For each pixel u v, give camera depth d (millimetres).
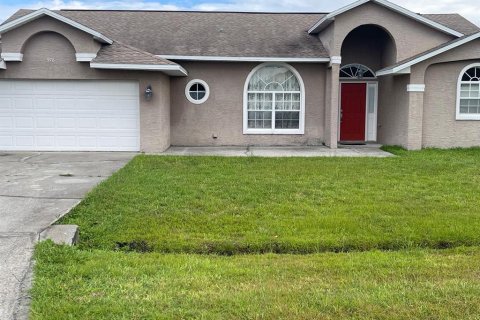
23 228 6191
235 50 15992
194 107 16312
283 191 8688
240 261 5438
